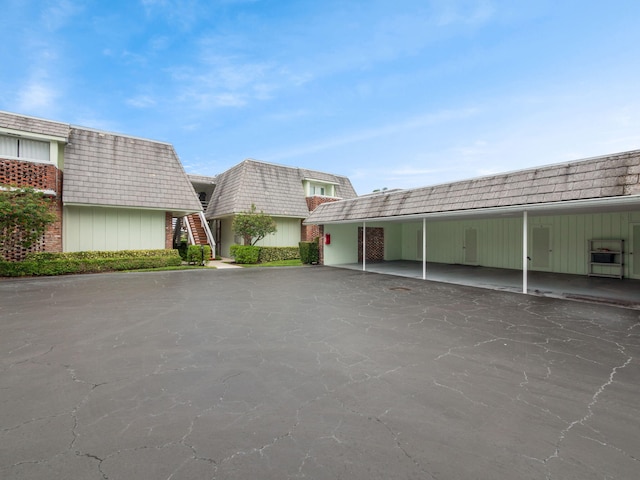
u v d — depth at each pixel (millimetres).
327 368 3828
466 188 10000
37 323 5672
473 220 15406
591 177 7133
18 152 12297
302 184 22453
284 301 7574
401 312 6559
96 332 5176
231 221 20375
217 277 11609
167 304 7188
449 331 5285
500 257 14531
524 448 2395
